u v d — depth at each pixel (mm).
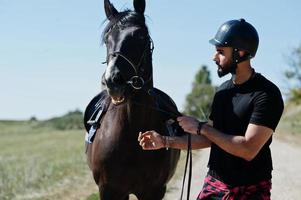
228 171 5949
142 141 6395
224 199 5891
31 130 80750
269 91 5730
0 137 69625
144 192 7926
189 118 5934
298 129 60844
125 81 7215
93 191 16094
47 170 20141
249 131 5633
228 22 5957
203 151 34344
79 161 24953
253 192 5852
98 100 9328
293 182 18969
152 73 7801
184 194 15516
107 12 7980
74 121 75750
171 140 6391
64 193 15719
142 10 8016
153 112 7762
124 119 7590
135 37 7395
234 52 5852
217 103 6105
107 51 7562
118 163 7633
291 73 68562
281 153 32344
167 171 8047
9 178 17719
